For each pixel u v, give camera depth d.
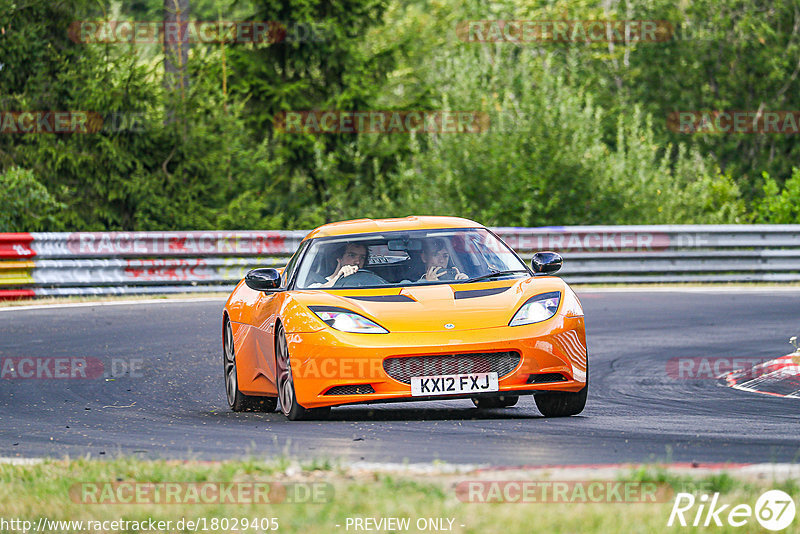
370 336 25.38
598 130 96.12
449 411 29.23
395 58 115.56
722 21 146.00
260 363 29.05
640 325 49.75
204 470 18.59
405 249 29.30
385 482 16.94
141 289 63.44
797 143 142.88
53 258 61.56
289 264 31.44
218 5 103.00
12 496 17.47
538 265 28.92
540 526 14.23
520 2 157.50
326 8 110.81
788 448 21.45
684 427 24.89
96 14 92.12
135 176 86.44
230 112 93.19
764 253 69.94
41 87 89.25
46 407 31.23
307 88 111.69
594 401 30.83
